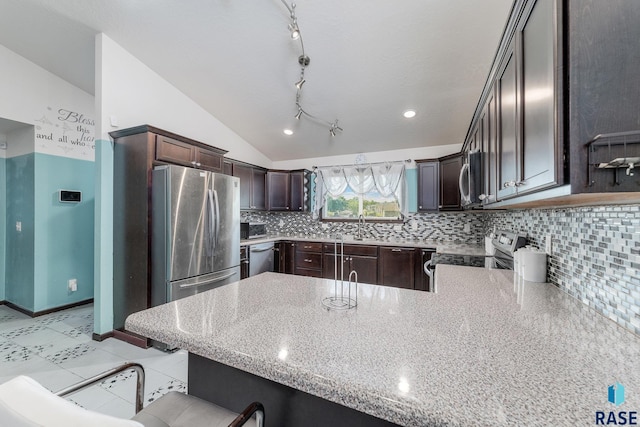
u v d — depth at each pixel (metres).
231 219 3.18
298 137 4.37
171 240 2.46
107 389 1.89
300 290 1.44
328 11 2.24
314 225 4.99
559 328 0.96
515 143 1.17
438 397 0.59
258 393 1.04
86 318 3.16
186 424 0.85
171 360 2.27
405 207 4.27
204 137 3.75
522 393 0.60
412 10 2.16
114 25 2.54
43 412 0.53
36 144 3.19
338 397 0.64
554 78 0.76
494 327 0.96
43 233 3.27
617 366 0.71
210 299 1.28
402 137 4.03
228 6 2.31
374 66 2.76
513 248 2.01
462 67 2.64
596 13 0.72
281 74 3.04
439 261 2.43
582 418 0.53
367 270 4.01
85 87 3.55
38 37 2.74
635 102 0.69
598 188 0.70
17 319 3.12
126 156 2.62
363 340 0.86
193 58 2.89
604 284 1.09
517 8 1.08
